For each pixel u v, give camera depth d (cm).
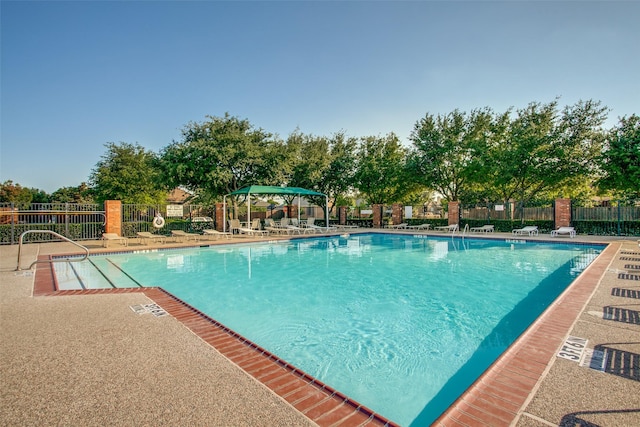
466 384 371
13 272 821
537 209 2044
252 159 2164
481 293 759
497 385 282
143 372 307
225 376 300
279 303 687
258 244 1667
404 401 338
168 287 829
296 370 316
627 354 339
